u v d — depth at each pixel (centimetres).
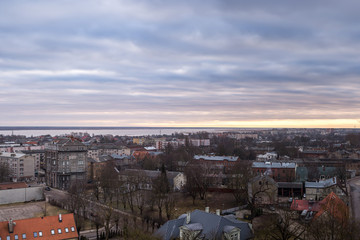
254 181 17512
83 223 14550
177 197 18825
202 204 17225
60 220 11519
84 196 17612
